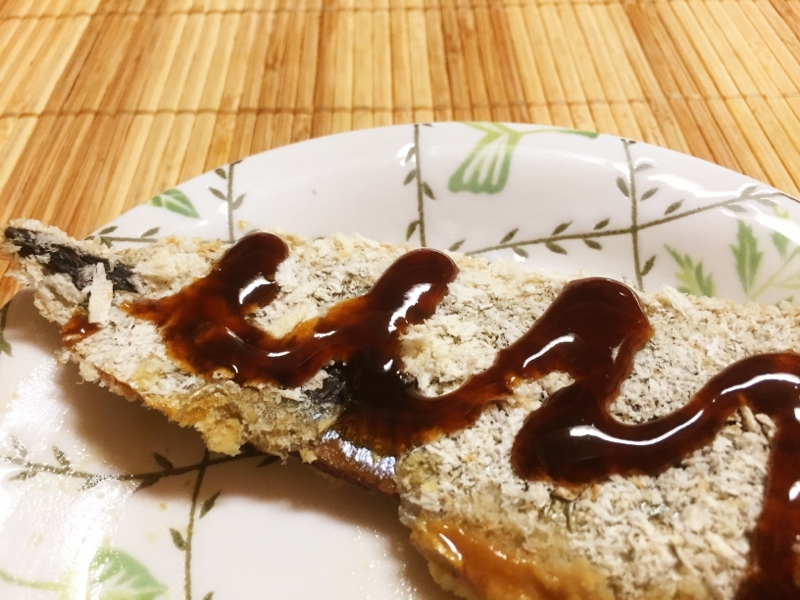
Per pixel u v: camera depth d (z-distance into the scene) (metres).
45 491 0.10
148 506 0.10
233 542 0.10
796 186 0.13
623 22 0.17
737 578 0.08
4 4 0.18
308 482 0.10
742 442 0.08
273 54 0.17
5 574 0.09
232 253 0.11
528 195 0.12
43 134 0.15
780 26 0.16
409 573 0.09
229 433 0.10
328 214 0.12
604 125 0.15
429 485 0.09
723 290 0.11
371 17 0.18
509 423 0.09
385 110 0.15
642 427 0.09
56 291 0.10
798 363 0.09
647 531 0.08
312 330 0.10
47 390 0.10
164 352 0.10
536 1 0.18
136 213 0.12
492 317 0.10
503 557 0.08
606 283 0.10
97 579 0.09
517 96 0.15
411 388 0.09
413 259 0.11
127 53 0.17
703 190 0.12
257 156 0.13
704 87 0.15
